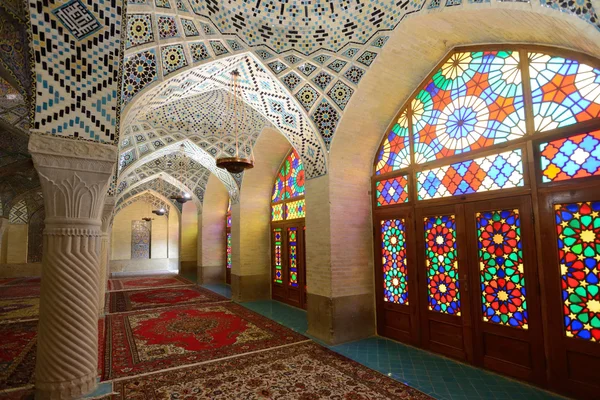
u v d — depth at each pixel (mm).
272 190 7039
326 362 3398
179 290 8188
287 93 3967
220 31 3402
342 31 3629
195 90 3953
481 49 3287
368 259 4363
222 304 6438
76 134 2301
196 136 6219
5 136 4840
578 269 2568
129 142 5793
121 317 5410
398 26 3240
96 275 2336
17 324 4957
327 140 4168
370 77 3717
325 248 4172
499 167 3098
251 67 3811
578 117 2607
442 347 3535
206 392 2760
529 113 2902
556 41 2666
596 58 2506
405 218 3977
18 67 2402
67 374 2127
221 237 9422
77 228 2250
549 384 2693
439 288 3582
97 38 2336
